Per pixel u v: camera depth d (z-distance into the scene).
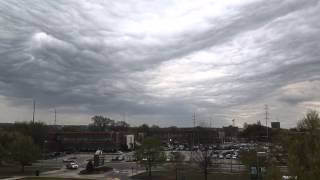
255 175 70.69
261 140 194.12
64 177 92.75
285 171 23.12
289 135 22.00
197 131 185.62
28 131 162.25
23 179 86.50
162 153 99.75
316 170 18.83
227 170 93.12
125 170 109.00
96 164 113.06
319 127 20.72
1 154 106.69
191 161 102.38
